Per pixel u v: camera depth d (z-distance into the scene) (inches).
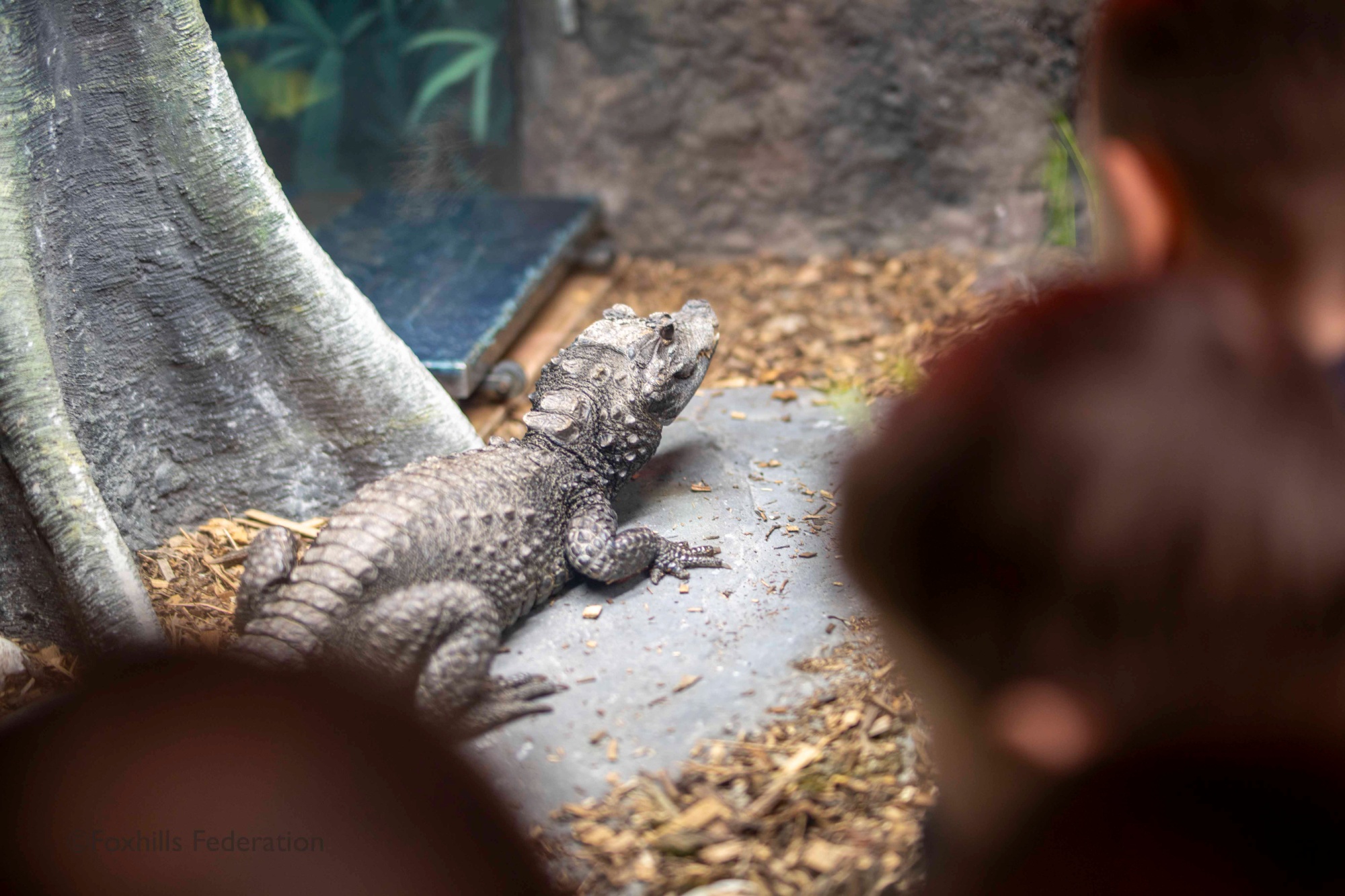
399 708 18.9
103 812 16.0
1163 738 26.7
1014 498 25.5
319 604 116.3
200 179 144.3
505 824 17.7
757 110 257.8
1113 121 31.0
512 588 131.1
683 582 141.0
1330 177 27.7
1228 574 24.7
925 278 250.7
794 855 95.7
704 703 118.4
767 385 205.8
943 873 40.4
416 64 281.3
